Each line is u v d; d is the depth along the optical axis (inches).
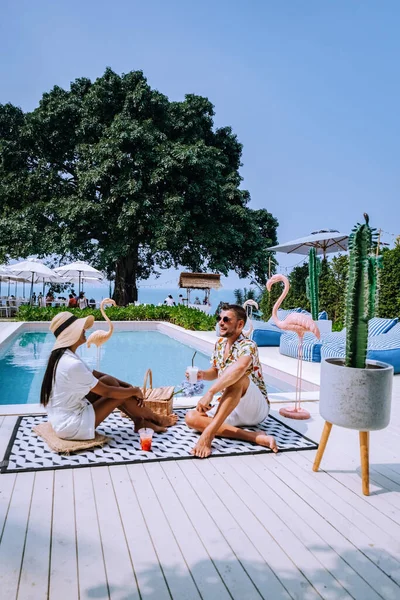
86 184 764.6
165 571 79.2
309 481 116.6
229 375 133.2
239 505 103.0
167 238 764.6
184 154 762.2
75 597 72.2
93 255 848.3
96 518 95.5
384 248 404.2
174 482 113.7
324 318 410.6
